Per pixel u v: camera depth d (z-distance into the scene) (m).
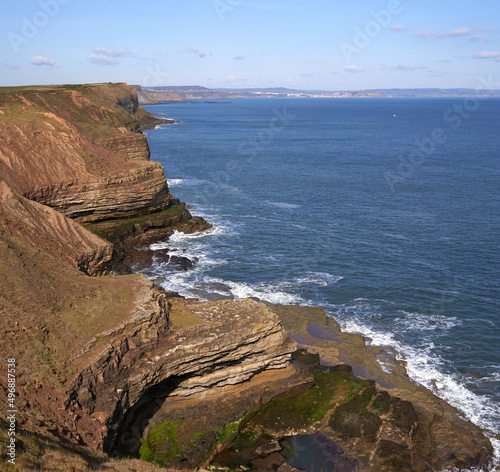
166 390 29.50
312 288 50.00
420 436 28.81
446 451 27.81
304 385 32.12
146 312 29.56
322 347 38.75
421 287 49.78
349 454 26.84
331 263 56.62
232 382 30.70
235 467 25.50
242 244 63.38
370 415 29.88
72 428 22.22
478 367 36.44
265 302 46.78
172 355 28.11
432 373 35.66
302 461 26.28
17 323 25.62
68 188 57.91
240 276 53.16
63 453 18.91
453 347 39.03
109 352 26.14
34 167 56.41
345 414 30.06
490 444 28.58
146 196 63.94
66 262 38.94
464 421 30.72
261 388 31.11
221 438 27.22
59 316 27.88
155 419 28.22
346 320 43.53
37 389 22.70
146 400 29.14
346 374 34.28
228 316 32.25
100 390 25.02
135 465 21.92
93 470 18.61
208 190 92.94
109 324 28.12
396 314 44.50
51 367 24.12
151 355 27.95
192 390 29.69
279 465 25.78
